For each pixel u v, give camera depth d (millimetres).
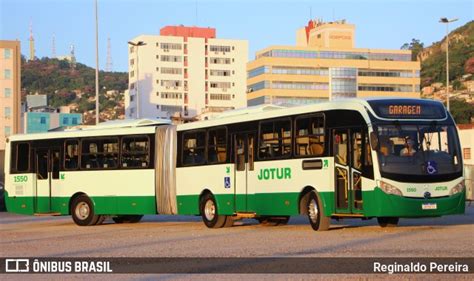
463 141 72438
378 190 22828
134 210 31188
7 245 22750
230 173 28094
